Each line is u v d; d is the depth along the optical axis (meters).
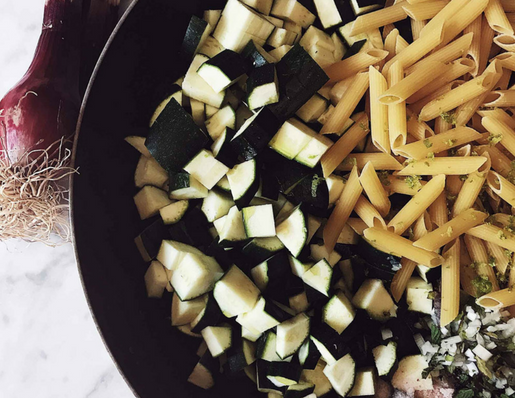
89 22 0.38
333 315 0.33
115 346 0.33
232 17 0.33
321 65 0.34
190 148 0.33
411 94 0.31
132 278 0.35
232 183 0.33
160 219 0.35
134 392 0.33
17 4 0.43
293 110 0.32
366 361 0.34
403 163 0.32
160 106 0.34
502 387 0.33
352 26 0.34
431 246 0.31
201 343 0.35
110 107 0.33
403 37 0.34
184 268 0.33
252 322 0.33
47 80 0.37
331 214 0.33
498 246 0.32
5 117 0.36
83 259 0.32
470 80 0.32
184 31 0.34
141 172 0.35
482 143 0.32
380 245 0.32
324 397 0.34
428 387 0.34
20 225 0.38
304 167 0.33
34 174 0.36
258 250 0.33
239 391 0.35
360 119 0.33
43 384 0.41
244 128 0.32
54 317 0.41
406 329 0.34
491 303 0.32
